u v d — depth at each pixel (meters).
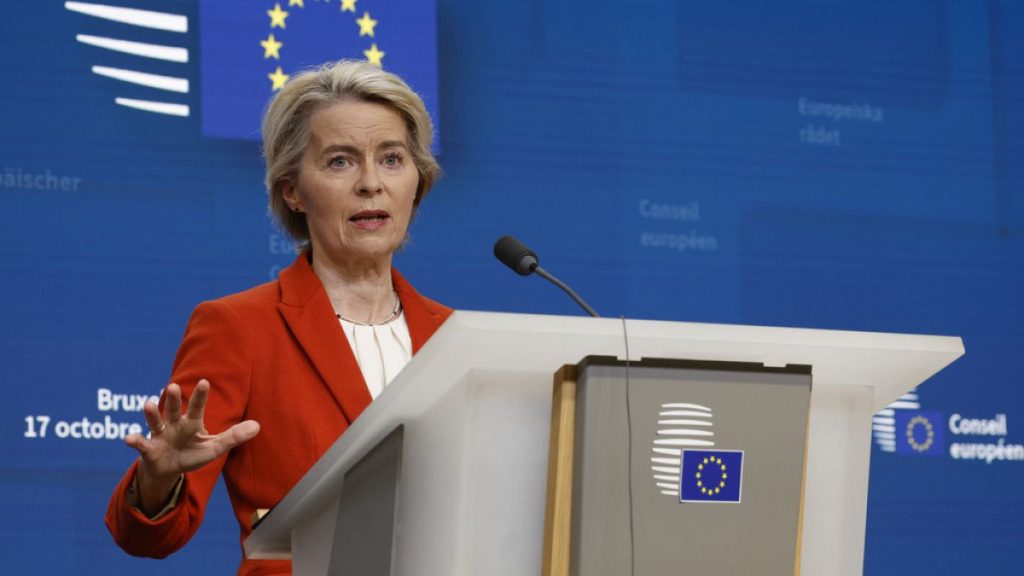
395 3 11.08
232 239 10.59
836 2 12.07
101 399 10.20
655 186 11.52
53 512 10.02
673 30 11.70
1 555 9.86
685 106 11.66
